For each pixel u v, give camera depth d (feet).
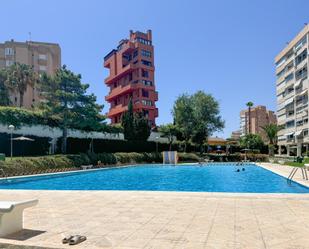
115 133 166.30
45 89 128.06
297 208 29.55
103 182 82.89
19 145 117.70
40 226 24.03
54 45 273.33
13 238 20.66
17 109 120.88
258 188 63.46
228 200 34.63
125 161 147.23
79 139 142.41
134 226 23.52
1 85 184.96
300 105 193.47
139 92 233.96
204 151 214.48
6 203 21.79
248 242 18.89
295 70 198.59
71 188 69.62
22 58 242.17
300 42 191.11
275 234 20.62
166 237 20.34
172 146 191.93
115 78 264.52
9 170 85.76
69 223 24.93
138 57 240.73
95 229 22.86
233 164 145.79
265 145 240.94
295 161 129.39
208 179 86.58
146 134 171.83
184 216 26.71
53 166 104.83
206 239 19.69
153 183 79.46
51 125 133.08
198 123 193.77
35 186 73.46
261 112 440.45
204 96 202.39
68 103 129.70
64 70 131.23
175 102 205.46
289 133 212.84
